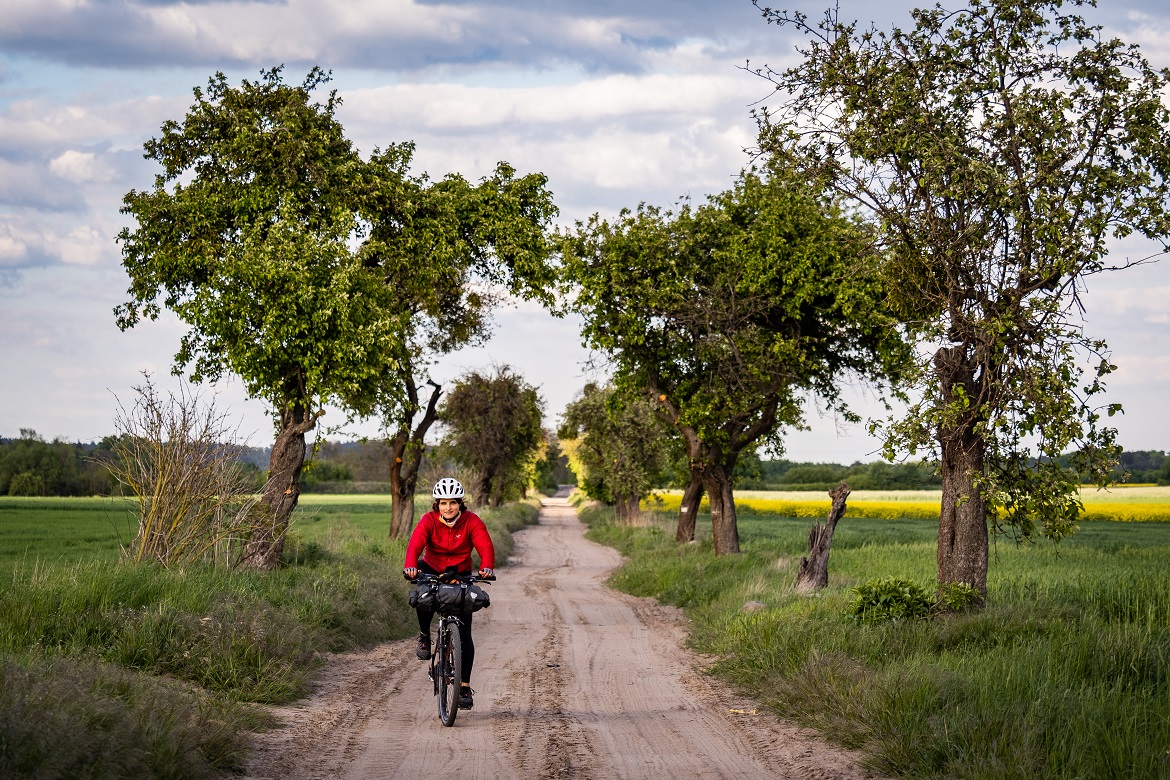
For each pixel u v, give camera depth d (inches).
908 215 478.6
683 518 1341.0
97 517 2080.5
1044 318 439.8
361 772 257.4
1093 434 441.7
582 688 405.4
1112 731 251.9
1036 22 462.9
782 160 514.0
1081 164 449.7
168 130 788.0
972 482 459.5
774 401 1059.3
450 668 327.0
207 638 377.4
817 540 666.8
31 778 196.7
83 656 330.3
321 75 815.7
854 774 263.1
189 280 781.9
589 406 1979.6
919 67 483.8
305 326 704.4
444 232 870.4
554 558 1448.1
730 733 317.1
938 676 326.0
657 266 1023.0
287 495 733.3
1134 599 486.9
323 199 794.2
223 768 252.2
